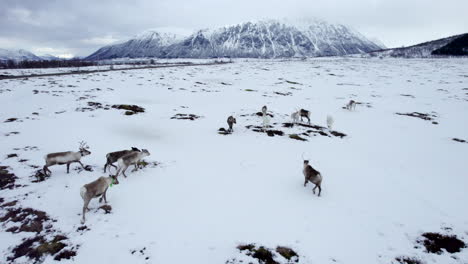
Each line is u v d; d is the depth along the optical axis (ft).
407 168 40.04
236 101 94.02
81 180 33.17
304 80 161.68
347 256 21.18
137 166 38.04
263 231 24.04
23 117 64.23
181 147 47.34
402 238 23.58
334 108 87.20
